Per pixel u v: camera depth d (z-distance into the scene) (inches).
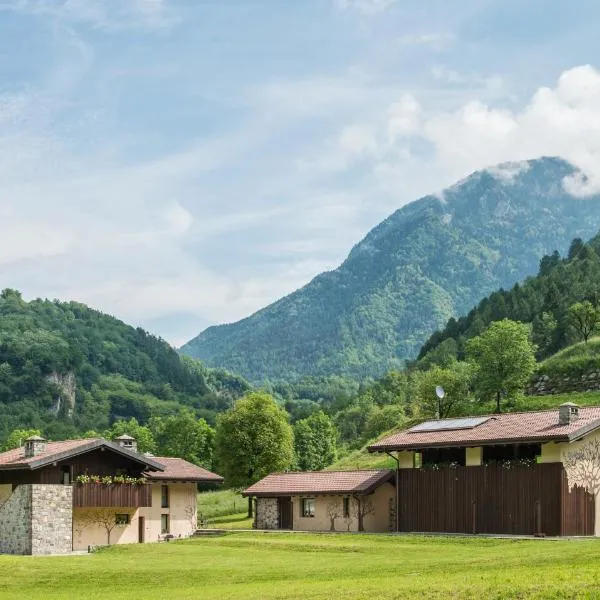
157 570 1594.5
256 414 3540.8
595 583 986.1
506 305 7790.4
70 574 1579.7
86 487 2331.4
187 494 2714.1
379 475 2482.8
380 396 7332.7
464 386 4370.1
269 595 1136.8
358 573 1421.0
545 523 2031.3
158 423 6717.5
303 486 2603.3
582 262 7696.9
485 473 2172.7
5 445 5226.4
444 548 1809.8
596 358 4480.8
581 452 2064.5
